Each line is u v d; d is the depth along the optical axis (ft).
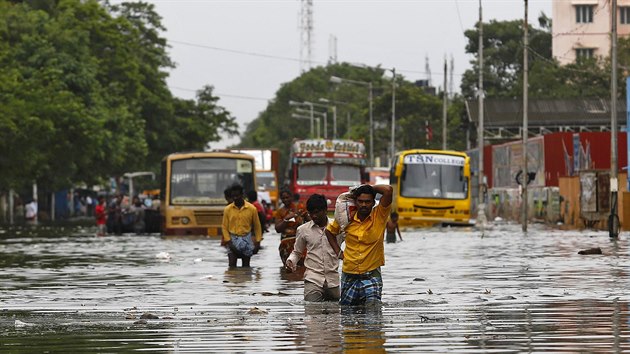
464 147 476.13
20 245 175.52
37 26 333.42
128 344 55.21
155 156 428.15
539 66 489.26
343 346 53.42
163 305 74.79
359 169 265.75
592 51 505.25
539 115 405.80
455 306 71.46
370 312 68.59
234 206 113.19
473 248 146.61
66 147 309.22
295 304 74.54
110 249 158.20
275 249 147.95
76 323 64.44
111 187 526.57
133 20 462.19
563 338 55.01
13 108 278.46
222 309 71.72
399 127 496.23
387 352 51.21
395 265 112.68
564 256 125.49
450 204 254.06
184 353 52.03
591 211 224.12
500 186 325.83
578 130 403.75
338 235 77.25
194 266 115.96
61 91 308.60
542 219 272.10
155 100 415.85
